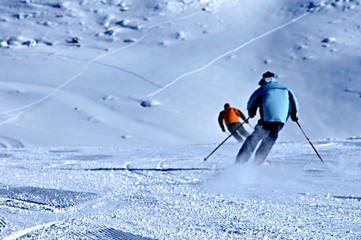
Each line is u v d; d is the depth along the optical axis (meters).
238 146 27.55
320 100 57.91
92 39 82.44
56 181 10.21
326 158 16.38
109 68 70.56
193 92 62.78
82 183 9.71
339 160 15.26
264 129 12.52
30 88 64.25
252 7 89.31
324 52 69.12
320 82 61.72
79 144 48.72
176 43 78.44
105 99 61.19
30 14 92.00
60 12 92.69
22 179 10.79
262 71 67.00
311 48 70.75
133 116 56.88
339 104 56.50
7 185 9.45
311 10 83.81
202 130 53.47
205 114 57.41
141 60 73.12
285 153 19.73
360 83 59.84
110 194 7.88
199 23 85.19
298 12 84.25
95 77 67.69
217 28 82.62
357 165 13.19
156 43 79.12
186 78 66.38
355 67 63.50
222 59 71.50
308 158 16.53
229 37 78.69
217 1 92.38
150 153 23.36
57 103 60.16
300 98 59.00
